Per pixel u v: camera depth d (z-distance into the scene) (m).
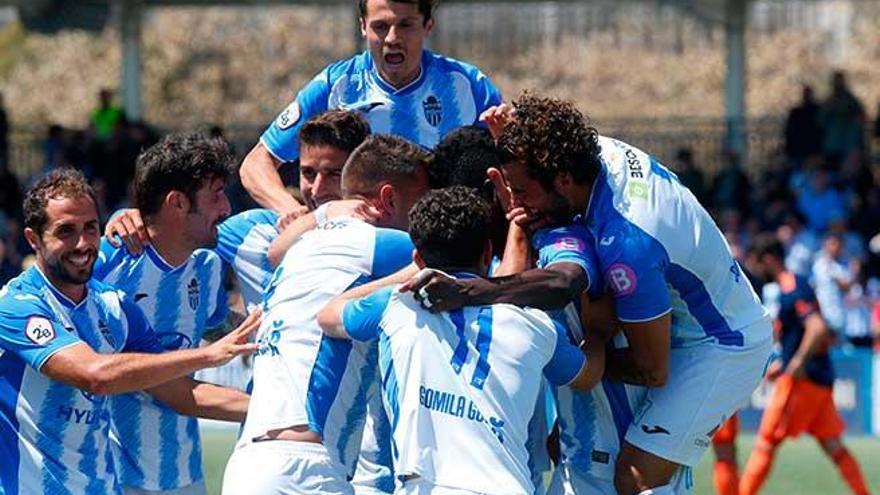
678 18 138.00
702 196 78.25
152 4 93.75
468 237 21.17
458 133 23.11
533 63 133.12
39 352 21.78
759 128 86.88
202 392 24.16
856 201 75.62
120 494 22.89
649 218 22.33
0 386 22.11
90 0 93.00
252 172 27.28
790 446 54.25
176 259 24.64
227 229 25.61
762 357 23.84
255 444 21.95
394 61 26.30
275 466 21.62
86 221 22.14
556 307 21.45
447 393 20.81
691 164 79.19
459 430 20.75
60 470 22.20
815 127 81.00
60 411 22.14
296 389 21.91
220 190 24.44
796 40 139.25
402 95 26.83
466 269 21.30
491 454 20.70
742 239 72.19
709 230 23.03
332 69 27.23
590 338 22.69
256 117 132.25
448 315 21.02
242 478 21.73
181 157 24.12
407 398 20.89
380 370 21.47
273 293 22.62
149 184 24.23
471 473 20.62
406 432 20.84
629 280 22.16
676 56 136.25
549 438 24.12
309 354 21.97
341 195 23.97
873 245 72.12
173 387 24.06
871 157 83.56
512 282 21.19
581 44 136.12
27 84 136.62
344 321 21.45
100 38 140.38
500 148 22.12
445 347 20.91
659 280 22.36
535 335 21.09
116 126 79.88
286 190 26.80
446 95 26.98
